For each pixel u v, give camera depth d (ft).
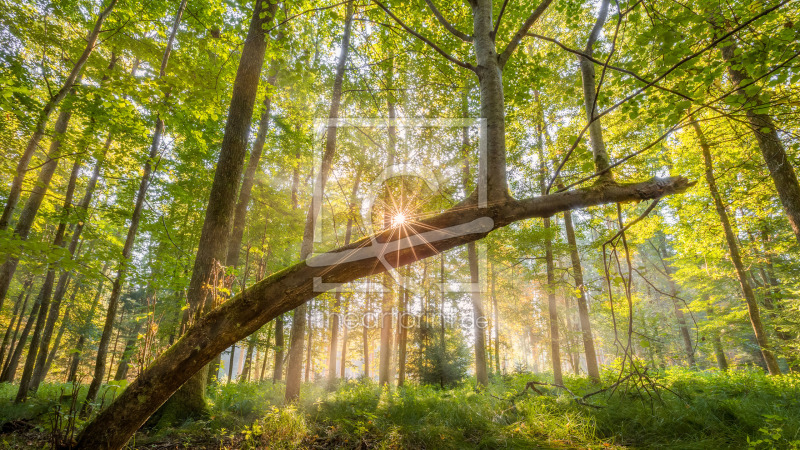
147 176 23.13
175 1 23.56
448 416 19.12
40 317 26.63
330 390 33.76
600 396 19.65
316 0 20.89
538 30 29.07
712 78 7.94
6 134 17.89
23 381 23.76
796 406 17.06
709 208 33.63
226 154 19.42
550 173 32.73
